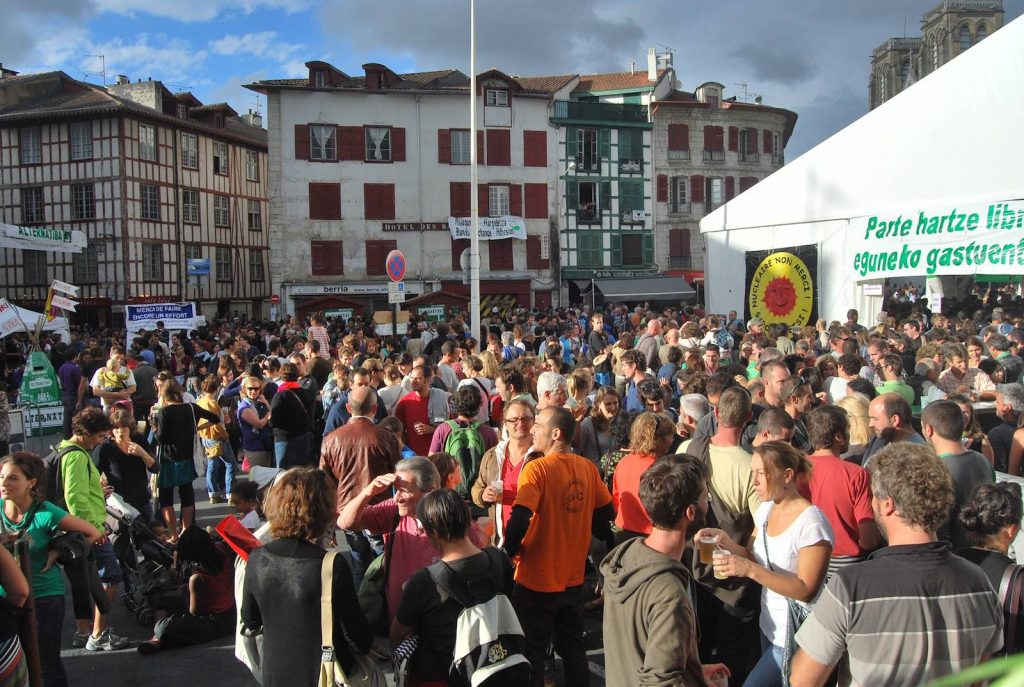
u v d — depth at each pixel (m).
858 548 4.02
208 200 44.03
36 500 4.56
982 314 14.85
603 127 43.03
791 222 16.61
